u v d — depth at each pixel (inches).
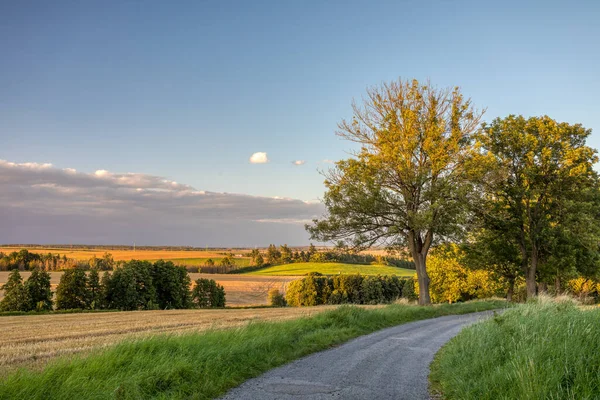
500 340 363.3
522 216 1254.3
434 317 911.7
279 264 5910.4
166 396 284.2
